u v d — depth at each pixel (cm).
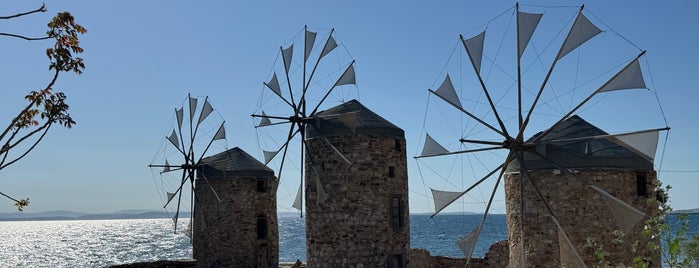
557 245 2014
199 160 3653
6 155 922
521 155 1792
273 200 3666
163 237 14912
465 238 1872
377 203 2631
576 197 2009
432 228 14388
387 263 2608
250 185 3569
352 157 2636
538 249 2058
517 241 2152
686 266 1207
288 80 2731
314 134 2725
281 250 9069
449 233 11831
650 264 2003
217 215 3528
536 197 2078
